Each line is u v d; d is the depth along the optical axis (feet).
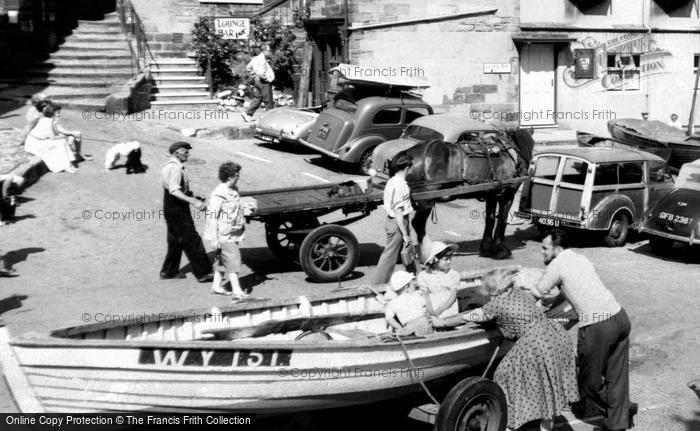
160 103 72.33
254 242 43.24
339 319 24.22
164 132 64.03
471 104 75.25
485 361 23.24
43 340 18.84
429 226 50.44
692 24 87.56
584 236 49.85
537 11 78.43
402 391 21.95
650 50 85.15
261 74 71.10
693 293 37.01
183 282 34.83
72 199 44.93
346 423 22.91
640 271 40.98
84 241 39.19
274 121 63.67
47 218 41.73
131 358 18.80
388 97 59.82
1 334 19.25
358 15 69.51
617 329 21.45
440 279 23.59
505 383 20.65
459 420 19.63
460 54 73.97
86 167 51.52
